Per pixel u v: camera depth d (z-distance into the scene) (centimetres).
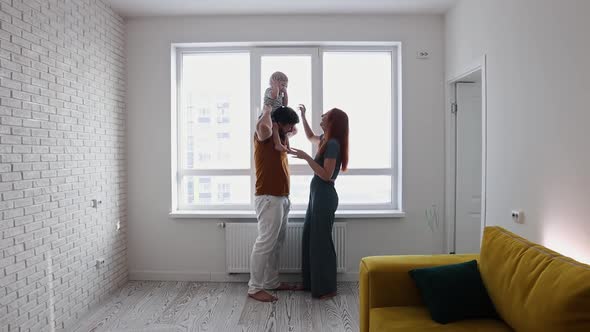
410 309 208
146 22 384
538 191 230
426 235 388
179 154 401
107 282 346
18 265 236
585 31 190
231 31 383
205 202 402
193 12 374
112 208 357
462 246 379
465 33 335
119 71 372
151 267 389
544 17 223
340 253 379
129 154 387
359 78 400
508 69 264
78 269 300
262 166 334
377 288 215
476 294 197
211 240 387
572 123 200
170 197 387
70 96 292
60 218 278
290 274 382
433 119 388
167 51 385
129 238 388
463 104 376
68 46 290
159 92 386
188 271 388
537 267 169
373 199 402
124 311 312
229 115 400
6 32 228
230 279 385
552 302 149
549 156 219
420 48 386
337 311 310
